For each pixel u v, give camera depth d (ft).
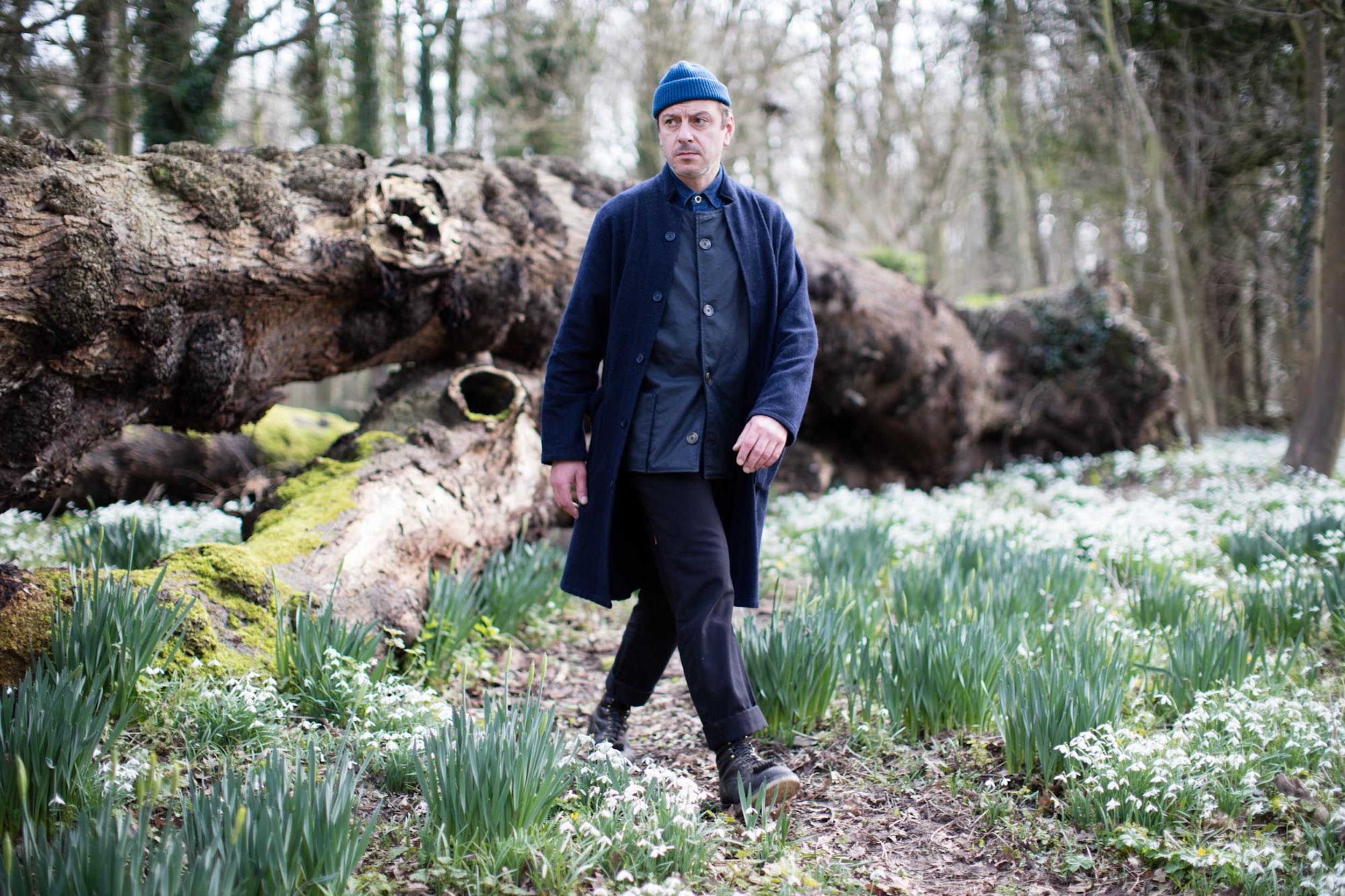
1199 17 33.83
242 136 29.66
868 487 31.17
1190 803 8.61
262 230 13.30
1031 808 9.11
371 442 15.74
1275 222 42.55
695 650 8.91
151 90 23.11
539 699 8.89
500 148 44.80
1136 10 34.83
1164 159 40.47
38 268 10.48
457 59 42.50
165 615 9.85
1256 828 8.48
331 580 12.57
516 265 18.16
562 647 15.44
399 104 40.57
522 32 42.32
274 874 6.34
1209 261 45.34
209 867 5.90
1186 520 22.43
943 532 20.31
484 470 16.46
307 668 10.34
